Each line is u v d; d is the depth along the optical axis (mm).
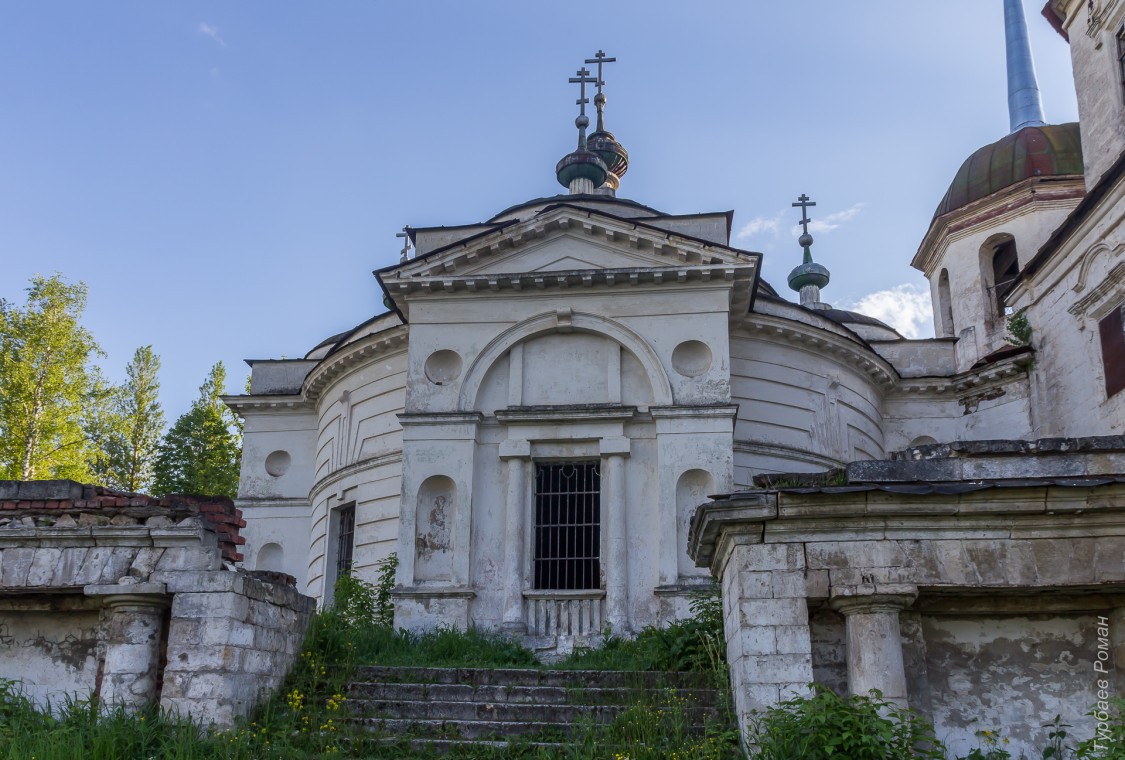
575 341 22078
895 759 8836
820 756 8938
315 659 14211
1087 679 9859
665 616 19547
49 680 12266
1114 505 9500
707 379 21109
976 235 30000
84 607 12359
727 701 11984
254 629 12633
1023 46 33594
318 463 28391
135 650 11898
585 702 13508
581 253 22453
